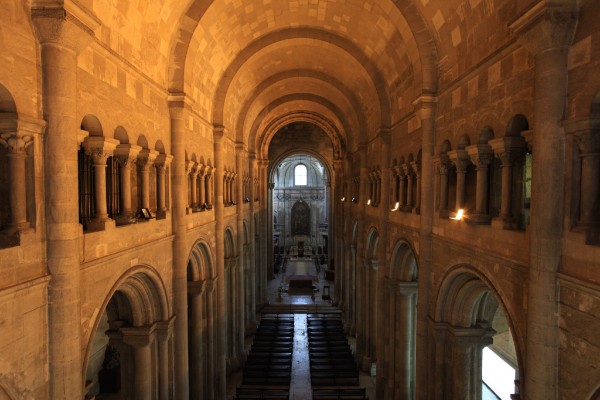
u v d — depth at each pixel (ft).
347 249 105.60
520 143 28.71
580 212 21.93
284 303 126.62
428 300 45.39
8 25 20.26
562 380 22.97
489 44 32.01
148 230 38.32
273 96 98.02
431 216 44.73
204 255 61.05
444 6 38.17
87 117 28.27
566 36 22.21
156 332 42.50
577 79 21.81
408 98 52.90
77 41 23.75
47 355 23.59
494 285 30.81
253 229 104.63
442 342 42.88
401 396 60.70
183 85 44.65
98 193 29.89
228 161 77.05
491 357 68.08
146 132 38.37
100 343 69.72
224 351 68.08
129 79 34.30
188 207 51.42
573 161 22.27
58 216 23.50
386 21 50.60
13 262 20.71
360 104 82.23
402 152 56.54
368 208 81.15
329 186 159.22
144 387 41.27
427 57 43.57
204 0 44.09
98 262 28.19
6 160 21.94
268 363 82.02
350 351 89.30
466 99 36.06
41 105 23.02
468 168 39.22
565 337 22.68
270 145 155.74
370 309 84.48
